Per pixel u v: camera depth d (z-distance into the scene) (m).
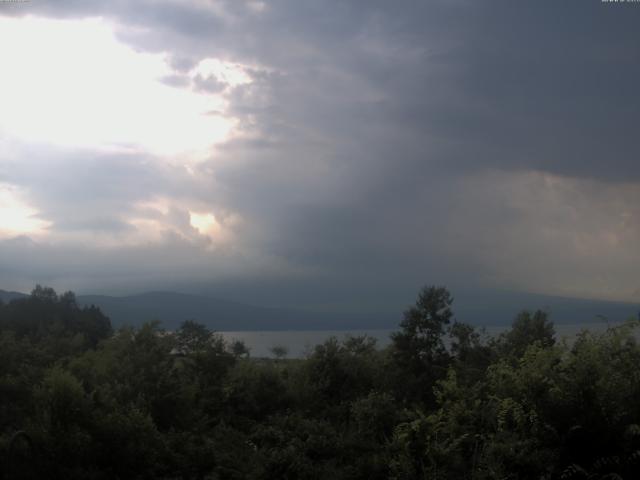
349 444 15.56
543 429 10.00
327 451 15.50
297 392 21.55
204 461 15.41
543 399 10.11
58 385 14.19
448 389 13.20
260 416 20.75
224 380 22.19
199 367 22.75
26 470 12.98
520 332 19.66
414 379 20.73
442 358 21.20
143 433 14.62
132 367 19.08
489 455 10.46
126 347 20.47
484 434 11.91
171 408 18.14
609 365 10.39
